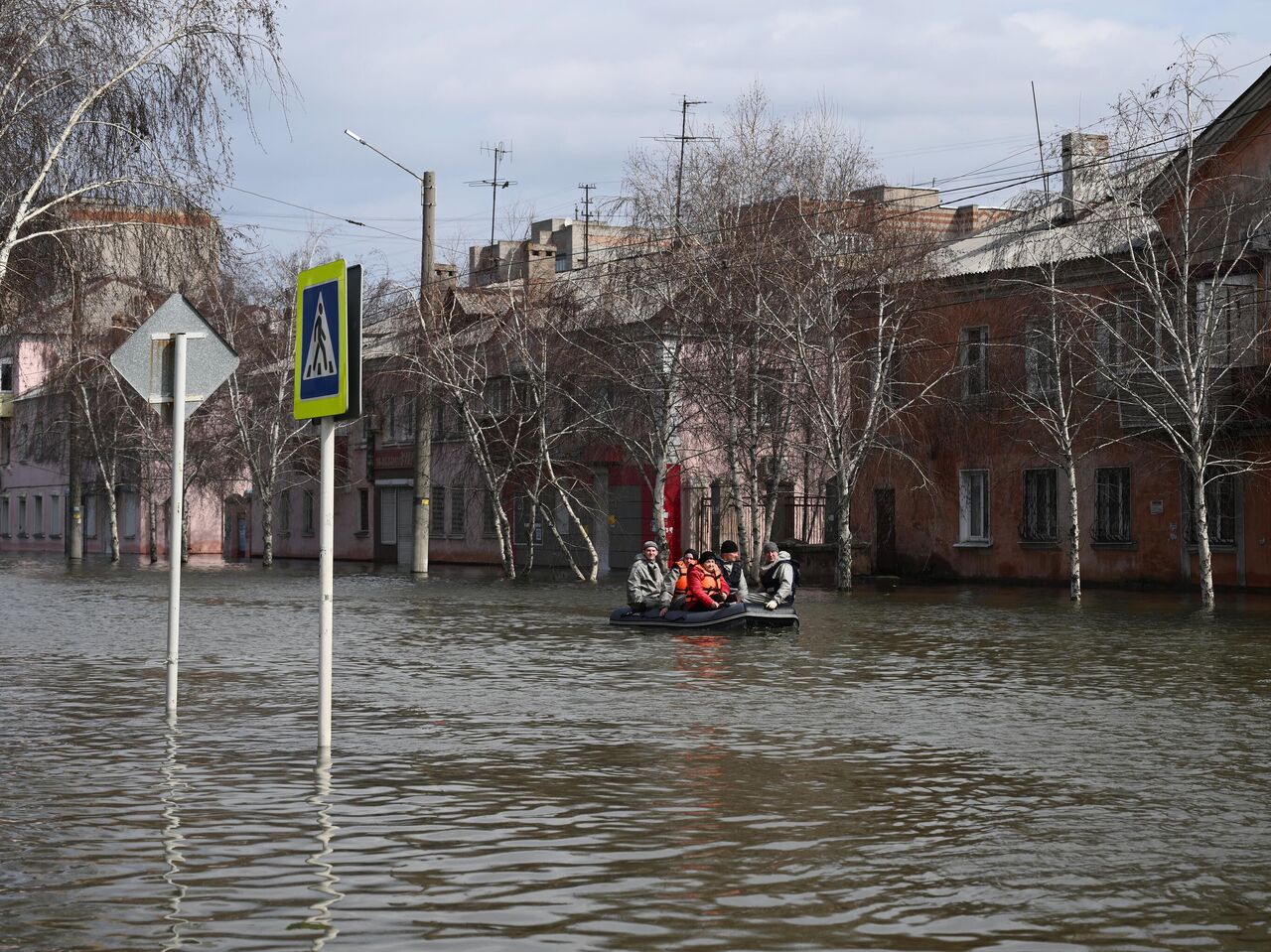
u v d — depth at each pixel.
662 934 7.94
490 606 37.91
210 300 65.81
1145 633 29.27
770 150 47.06
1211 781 12.58
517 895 8.69
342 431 82.31
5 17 24.44
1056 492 49.28
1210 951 7.75
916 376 52.28
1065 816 11.07
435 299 55.75
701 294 46.91
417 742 14.35
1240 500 43.88
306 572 63.34
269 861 9.46
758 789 12.03
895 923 8.18
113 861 9.41
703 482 59.72
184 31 25.44
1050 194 41.19
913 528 54.31
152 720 15.65
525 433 56.00
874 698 18.36
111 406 73.31
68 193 25.39
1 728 14.99
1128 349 42.00
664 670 21.61
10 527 113.38
